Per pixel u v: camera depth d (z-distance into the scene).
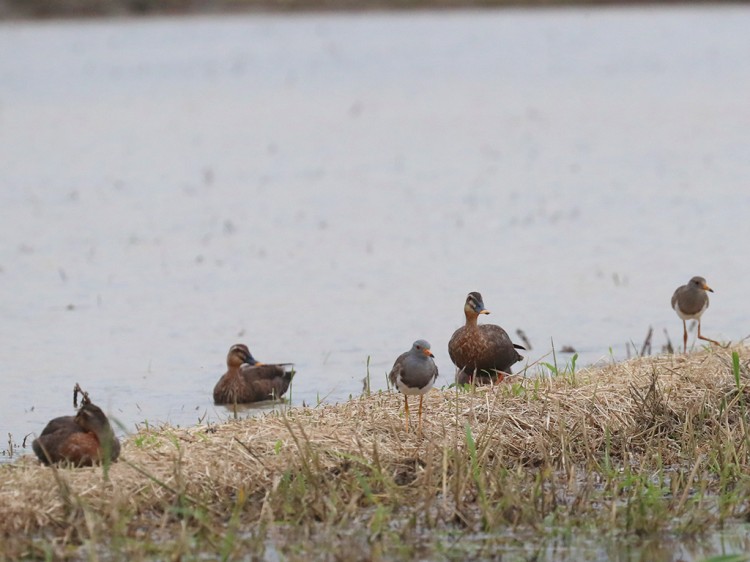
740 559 9.22
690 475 10.80
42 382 15.82
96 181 32.56
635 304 19.31
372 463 11.31
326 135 40.84
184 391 15.48
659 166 33.09
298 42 69.12
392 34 72.38
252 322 18.70
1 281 21.59
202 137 40.75
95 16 78.06
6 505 10.37
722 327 17.88
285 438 11.71
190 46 66.81
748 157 33.97
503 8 85.31
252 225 26.39
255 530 10.26
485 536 10.17
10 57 61.91
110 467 11.08
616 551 9.91
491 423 12.23
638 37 69.25
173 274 22.02
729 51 62.31
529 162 34.59
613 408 12.71
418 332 17.97
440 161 35.12
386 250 23.69
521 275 21.41
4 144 39.41
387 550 9.90
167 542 9.98
